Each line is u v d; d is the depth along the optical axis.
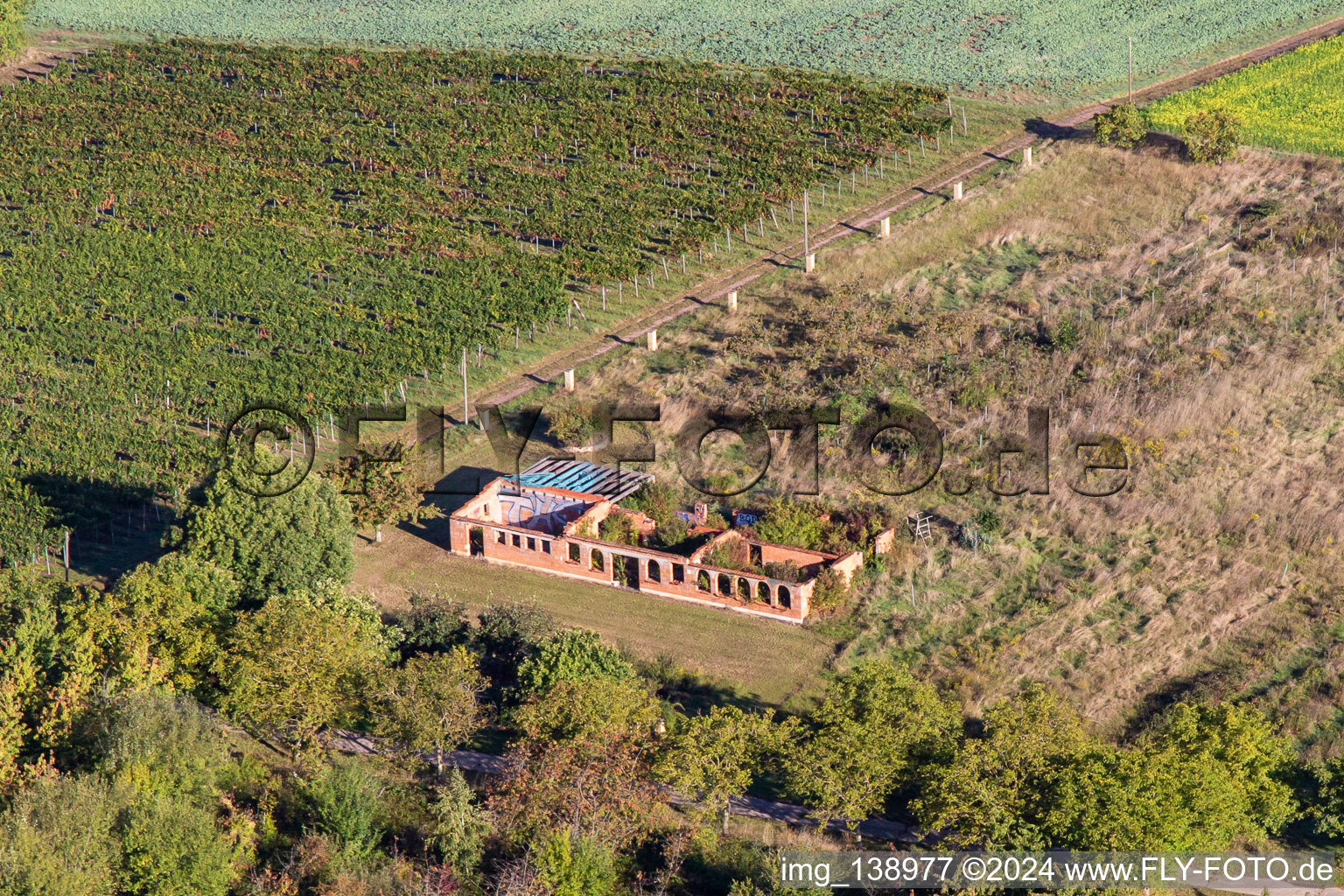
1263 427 80.75
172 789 52.00
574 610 70.94
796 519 74.50
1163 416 81.56
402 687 57.00
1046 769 51.44
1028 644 67.06
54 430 89.62
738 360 92.62
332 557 70.69
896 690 56.53
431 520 79.38
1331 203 102.06
